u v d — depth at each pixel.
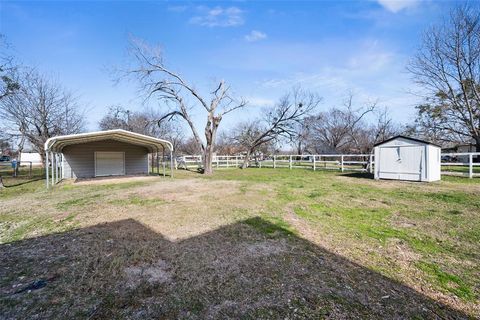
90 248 3.49
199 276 2.71
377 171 11.16
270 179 11.88
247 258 3.15
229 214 5.27
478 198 6.60
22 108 15.01
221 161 21.81
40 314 2.10
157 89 16.00
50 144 9.64
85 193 8.27
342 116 33.53
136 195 7.73
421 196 7.04
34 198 7.43
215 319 2.03
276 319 2.02
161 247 3.52
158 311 2.13
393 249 3.41
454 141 21.27
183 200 6.81
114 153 15.62
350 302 2.23
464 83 17.52
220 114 15.80
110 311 2.14
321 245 3.57
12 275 2.75
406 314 2.06
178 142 33.19
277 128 19.62
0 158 34.97
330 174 14.16
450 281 2.59
